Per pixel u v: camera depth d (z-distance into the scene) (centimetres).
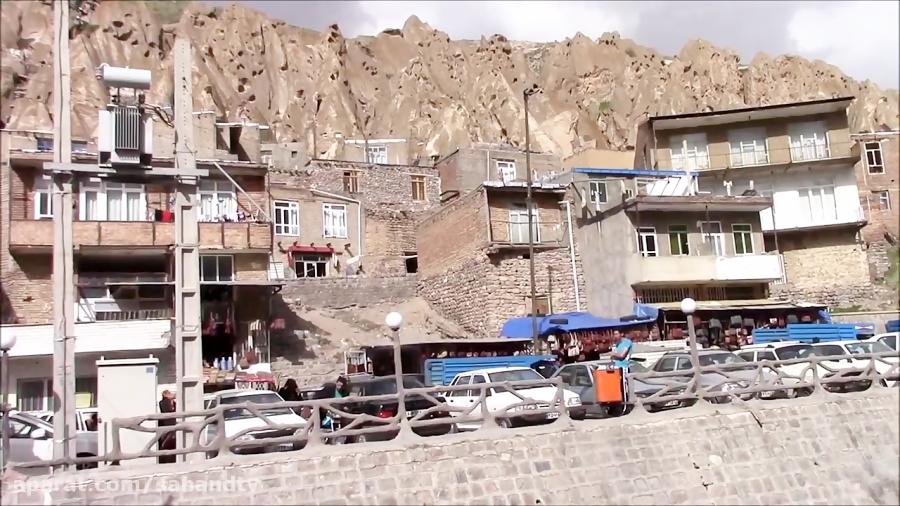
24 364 2512
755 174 4422
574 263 3734
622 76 11288
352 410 1847
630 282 3522
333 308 3878
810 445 1519
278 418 1545
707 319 3403
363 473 1207
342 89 9738
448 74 11056
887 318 3625
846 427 1570
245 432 1221
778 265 3703
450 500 1222
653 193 4009
